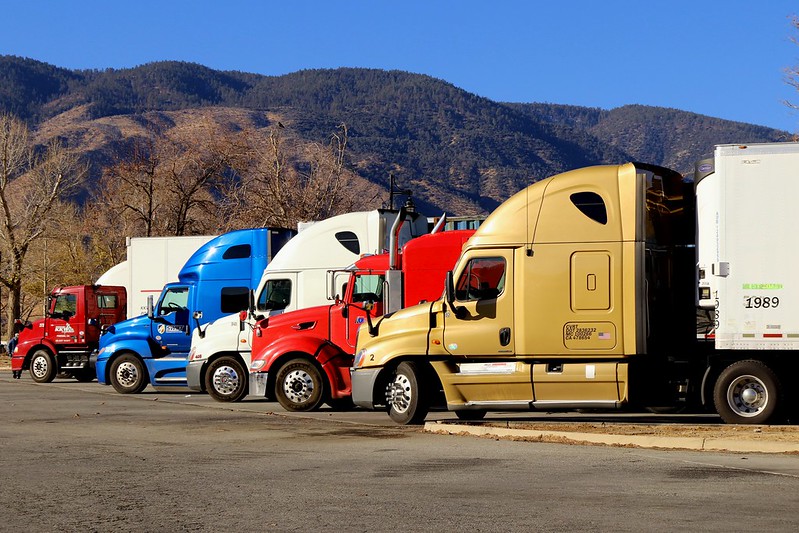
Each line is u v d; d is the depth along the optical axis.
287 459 13.05
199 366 23.31
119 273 34.84
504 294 16.88
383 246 23.73
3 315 89.12
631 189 16.39
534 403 16.70
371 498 10.02
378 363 17.56
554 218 16.70
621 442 14.04
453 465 12.28
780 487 10.34
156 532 8.54
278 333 21.28
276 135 50.78
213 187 56.12
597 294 16.45
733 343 15.87
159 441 15.25
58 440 15.42
